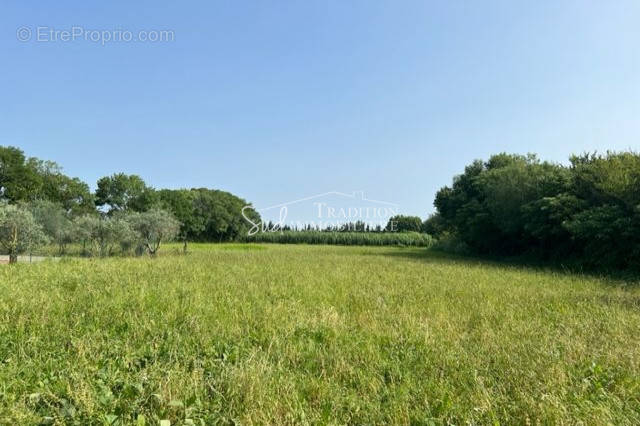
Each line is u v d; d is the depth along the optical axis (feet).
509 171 92.99
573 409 11.97
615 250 60.18
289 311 23.91
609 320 23.15
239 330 19.21
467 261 82.74
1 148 161.38
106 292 27.99
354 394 12.92
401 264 65.36
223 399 12.40
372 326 21.31
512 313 25.07
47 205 90.68
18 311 21.20
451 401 12.46
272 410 11.43
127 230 78.43
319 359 16.08
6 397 11.50
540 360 15.83
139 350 16.05
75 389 11.96
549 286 40.06
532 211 79.92
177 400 11.46
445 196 146.51
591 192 71.41
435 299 29.84
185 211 223.10
